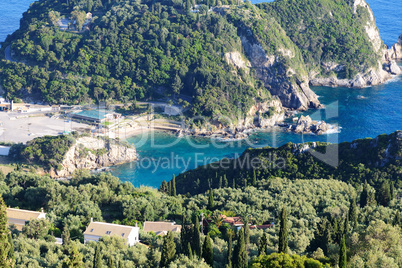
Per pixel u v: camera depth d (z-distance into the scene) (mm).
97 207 187375
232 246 143875
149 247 150000
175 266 123312
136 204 188875
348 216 160375
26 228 157375
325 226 143625
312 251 140250
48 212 182500
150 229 172500
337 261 127625
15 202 197375
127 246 147750
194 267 123875
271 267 114375
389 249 127000
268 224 175875
